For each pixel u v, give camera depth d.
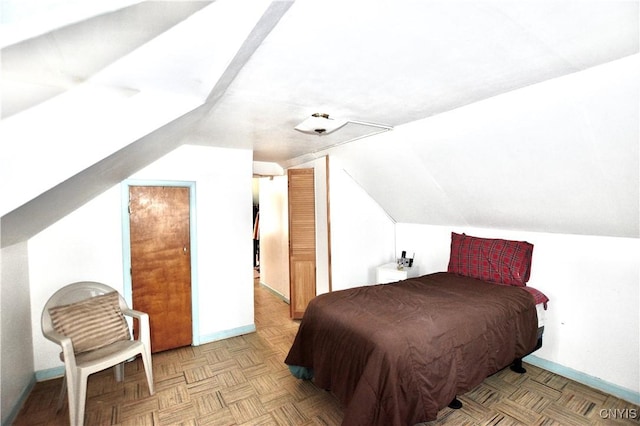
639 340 2.34
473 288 2.84
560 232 2.79
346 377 2.07
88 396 2.49
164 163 3.26
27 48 1.11
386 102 2.16
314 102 2.14
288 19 1.17
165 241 3.28
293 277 4.27
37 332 2.70
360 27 1.24
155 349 3.23
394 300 2.55
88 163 1.57
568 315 2.73
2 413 2.07
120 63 1.35
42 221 2.32
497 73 1.70
